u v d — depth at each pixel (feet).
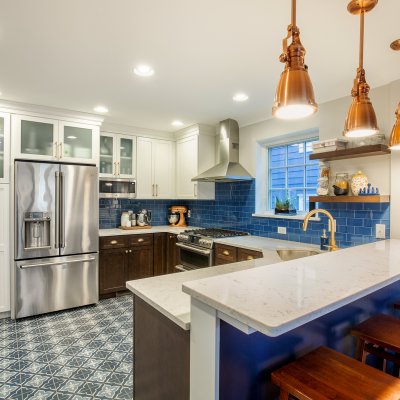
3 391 6.53
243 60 7.23
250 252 9.96
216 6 5.20
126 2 5.11
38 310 10.64
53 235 10.83
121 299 12.62
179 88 9.07
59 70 7.84
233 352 3.67
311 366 3.91
